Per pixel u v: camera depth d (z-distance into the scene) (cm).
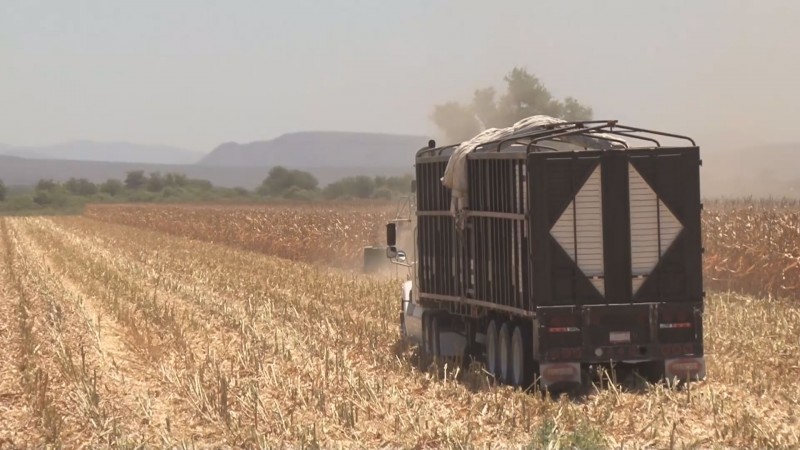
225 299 10644
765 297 9881
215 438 5003
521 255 6088
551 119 6706
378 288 11212
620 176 6050
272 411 5328
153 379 6550
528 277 6047
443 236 7238
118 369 6781
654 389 5791
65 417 5531
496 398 5316
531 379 6141
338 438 4944
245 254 18338
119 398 5944
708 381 6056
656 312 6075
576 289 6022
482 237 6612
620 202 6050
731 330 7475
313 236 17212
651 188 6075
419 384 6075
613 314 6047
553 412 5150
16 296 11631
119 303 10281
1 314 9969
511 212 6194
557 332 5997
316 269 13950
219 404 5506
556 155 6009
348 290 11144
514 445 4644
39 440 5106
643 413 5206
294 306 9950
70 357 6781
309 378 6362
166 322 8800
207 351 7331
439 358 7162
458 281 7025
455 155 6825
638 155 6062
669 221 6097
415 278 7850
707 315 8169
